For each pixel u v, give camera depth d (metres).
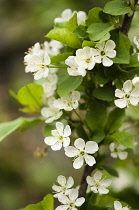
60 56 0.74
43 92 0.80
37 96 0.81
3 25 1.98
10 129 0.79
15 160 2.01
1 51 2.54
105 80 0.74
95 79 0.75
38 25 1.68
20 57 2.57
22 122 0.80
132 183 0.94
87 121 0.76
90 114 0.76
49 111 0.77
